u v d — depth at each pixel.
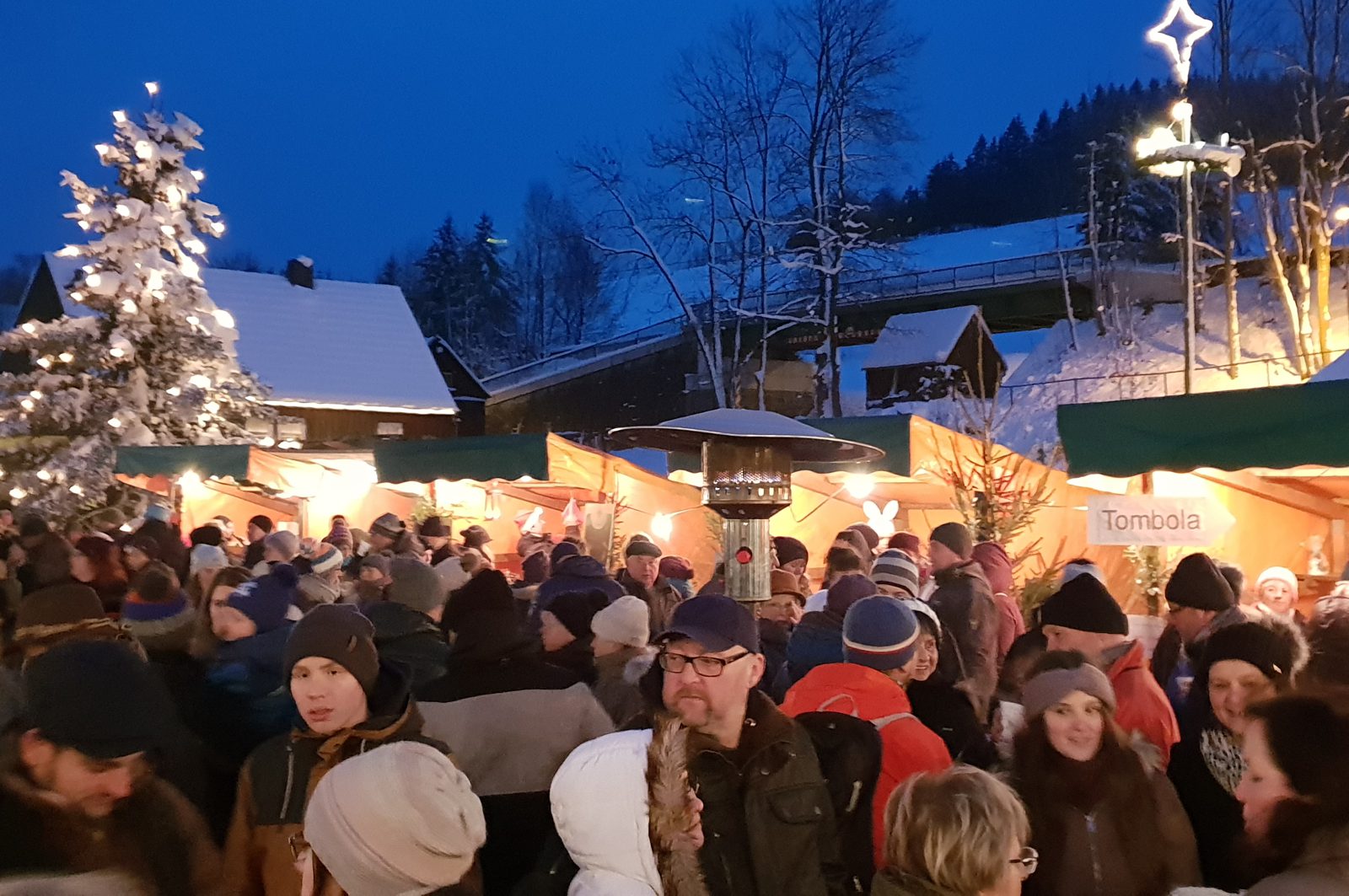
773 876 2.51
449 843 1.86
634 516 13.28
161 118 21.95
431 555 8.69
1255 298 39.41
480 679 3.56
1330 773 1.95
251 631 4.12
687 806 2.40
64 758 2.15
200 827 2.32
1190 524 6.66
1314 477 9.46
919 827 2.39
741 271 39.22
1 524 12.16
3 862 2.07
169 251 21.98
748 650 2.66
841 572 6.14
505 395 46.50
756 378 42.75
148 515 9.98
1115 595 10.38
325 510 15.84
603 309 67.44
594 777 2.43
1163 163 13.93
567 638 4.58
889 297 46.66
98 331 21.16
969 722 4.08
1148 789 3.04
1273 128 36.41
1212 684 3.30
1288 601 5.74
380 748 1.97
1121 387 37.94
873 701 3.32
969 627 4.88
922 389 41.47
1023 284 44.16
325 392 37.88
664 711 2.61
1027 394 40.06
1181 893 2.53
